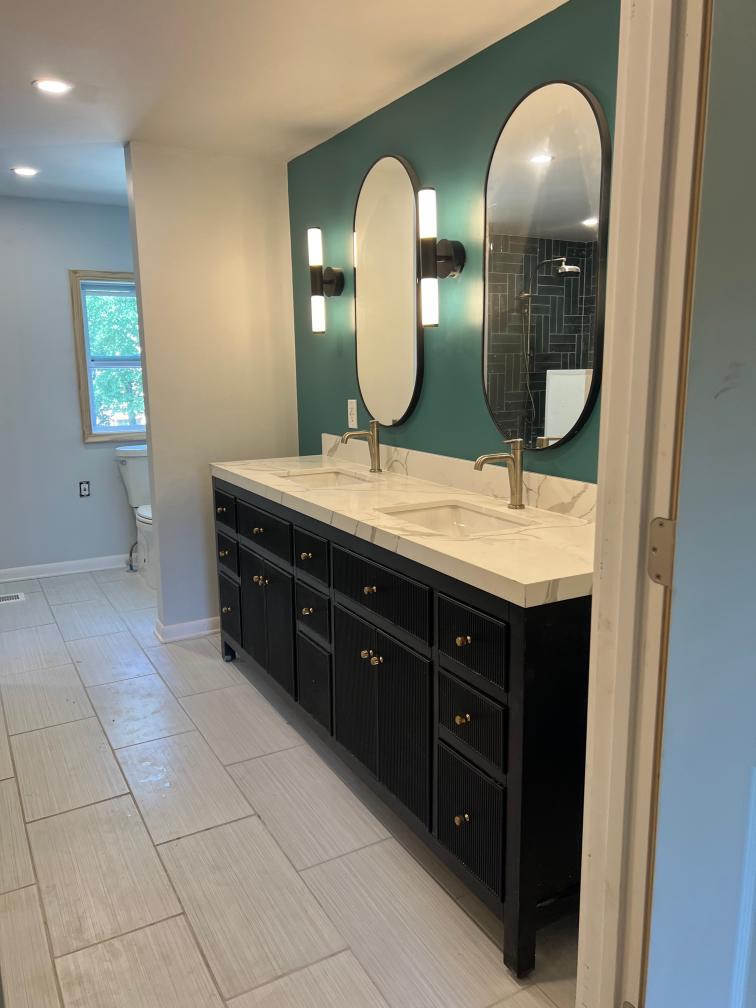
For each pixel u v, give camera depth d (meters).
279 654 2.72
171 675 3.19
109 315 4.76
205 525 3.58
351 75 2.42
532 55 2.05
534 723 1.50
